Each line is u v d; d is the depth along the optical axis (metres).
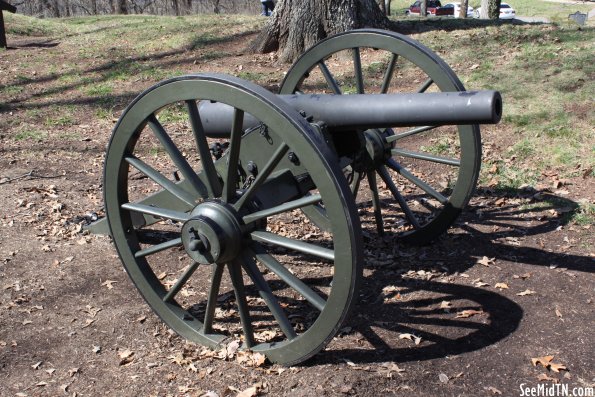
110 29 13.11
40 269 4.43
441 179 5.99
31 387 3.19
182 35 11.62
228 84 2.84
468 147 4.14
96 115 8.23
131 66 10.14
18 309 3.93
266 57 9.91
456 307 3.81
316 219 4.79
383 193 5.73
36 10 34.19
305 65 4.48
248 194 3.05
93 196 5.79
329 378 3.13
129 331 3.68
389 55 9.24
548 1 46.75
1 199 5.63
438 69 3.97
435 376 3.16
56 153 6.95
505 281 4.10
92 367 3.35
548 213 5.07
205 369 3.25
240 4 33.91
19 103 8.72
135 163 3.29
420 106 3.03
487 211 5.21
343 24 9.25
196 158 6.73
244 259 3.14
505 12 37.06
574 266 4.26
